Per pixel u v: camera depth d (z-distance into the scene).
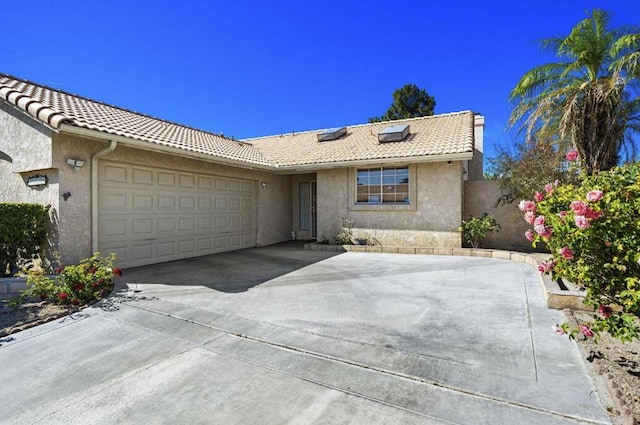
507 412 3.09
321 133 17.88
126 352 4.45
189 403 3.33
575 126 10.54
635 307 3.28
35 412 3.23
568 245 3.62
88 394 3.51
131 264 9.66
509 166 12.57
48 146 7.84
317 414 3.12
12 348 4.59
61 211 7.93
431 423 2.96
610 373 3.60
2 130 8.98
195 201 11.74
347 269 9.65
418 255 12.13
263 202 14.98
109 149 8.45
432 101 40.22
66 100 10.24
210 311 5.96
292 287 7.64
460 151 11.62
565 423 2.92
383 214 13.51
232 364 4.09
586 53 10.82
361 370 3.90
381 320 5.49
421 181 12.91
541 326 5.11
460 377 3.70
